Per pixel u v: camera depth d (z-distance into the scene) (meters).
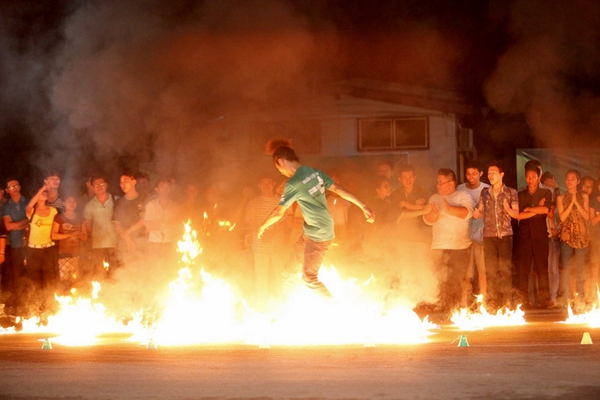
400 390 4.90
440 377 5.39
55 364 6.48
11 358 6.96
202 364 6.29
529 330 8.98
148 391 5.05
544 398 4.57
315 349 7.22
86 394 4.99
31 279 12.66
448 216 11.53
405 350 7.00
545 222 12.42
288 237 12.38
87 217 12.79
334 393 4.84
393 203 12.54
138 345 8.03
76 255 13.02
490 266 11.62
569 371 5.58
